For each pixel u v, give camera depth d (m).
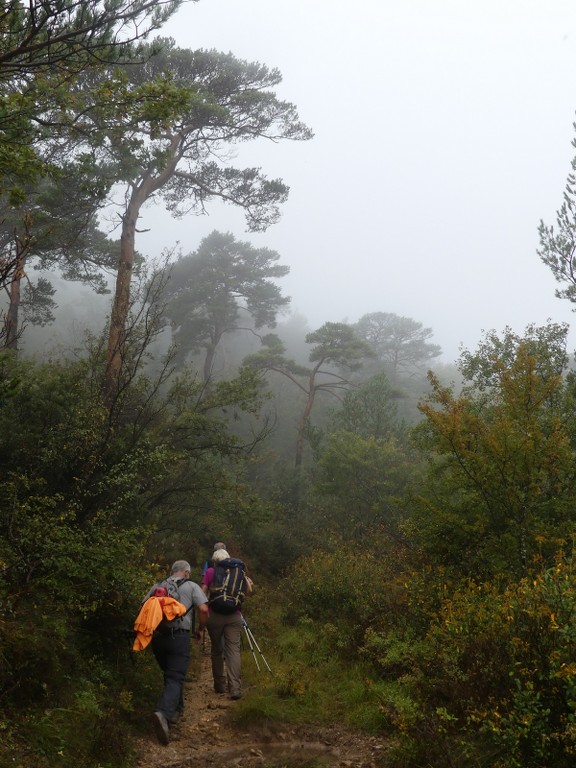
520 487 8.56
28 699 5.25
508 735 4.64
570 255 12.86
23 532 6.70
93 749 5.09
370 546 16.27
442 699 5.78
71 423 9.77
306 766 5.47
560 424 8.76
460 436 8.84
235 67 18.06
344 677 8.13
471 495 9.09
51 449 9.34
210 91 17.83
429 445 10.78
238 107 18.25
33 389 10.23
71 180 14.78
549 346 12.12
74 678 5.95
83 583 6.78
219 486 14.72
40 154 14.73
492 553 8.61
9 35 6.68
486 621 6.04
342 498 20.56
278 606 14.04
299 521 22.88
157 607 6.25
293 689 7.43
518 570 8.14
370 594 10.17
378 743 6.02
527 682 4.77
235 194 19.61
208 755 5.71
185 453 12.59
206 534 16.66
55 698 5.47
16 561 6.47
